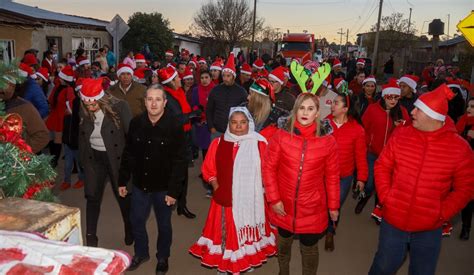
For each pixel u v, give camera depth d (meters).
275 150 3.41
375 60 34.09
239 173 3.67
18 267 1.39
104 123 4.11
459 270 4.45
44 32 17.06
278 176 3.49
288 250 3.65
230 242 3.75
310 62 6.77
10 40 13.52
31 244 1.48
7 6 17.39
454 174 3.04
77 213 1.79
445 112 2.94
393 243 3.23
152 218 5.43
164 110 3.84
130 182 4.26
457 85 8.24
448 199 3.08
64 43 18.59
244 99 6.05
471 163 3.01
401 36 38.47
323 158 3.34
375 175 3.31
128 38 29.06
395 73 35.81
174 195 3.80
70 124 6.00
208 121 6.17
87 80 4.07
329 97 5.50
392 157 3.22
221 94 6.06
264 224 3.89
